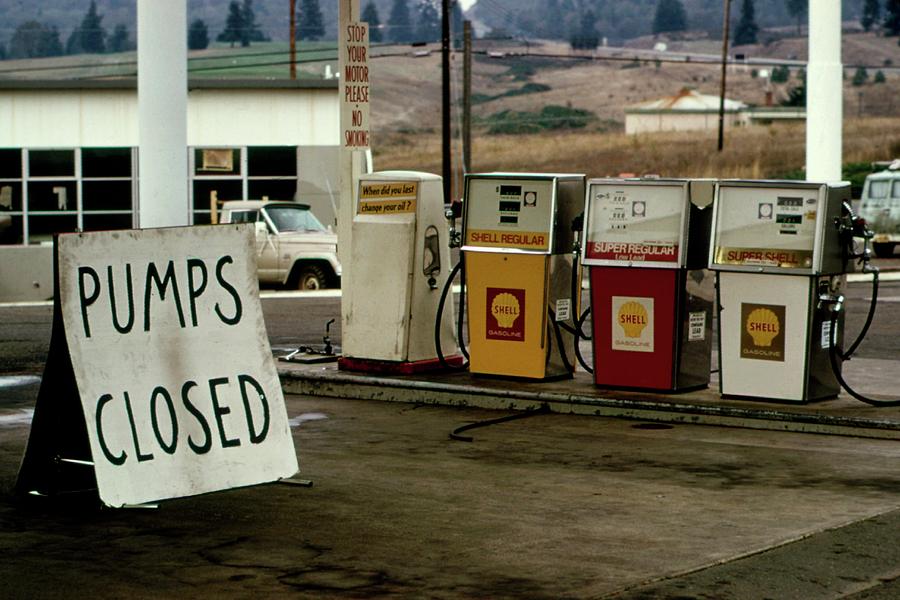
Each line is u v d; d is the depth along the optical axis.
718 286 12.78
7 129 46.59
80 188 47.12
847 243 12.63
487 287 14.03
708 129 135.25
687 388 13.33
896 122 131.75
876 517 9.11
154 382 9.24
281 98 48.00
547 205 13.70
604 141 127.62
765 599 7.34
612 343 13.42
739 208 12.66
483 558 8.19
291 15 64.62
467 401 13.67
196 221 47.75
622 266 13.22
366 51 14.91
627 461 11.00
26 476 9.49
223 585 7.66
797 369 12.55
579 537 8.66
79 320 8.99
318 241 29.58
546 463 10.95
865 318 21.48
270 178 48.22
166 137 15.58
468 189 14.09
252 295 9.85
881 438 11.75
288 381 14.68
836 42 17.92
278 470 9.77
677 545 8.45
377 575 7.84
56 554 8.33
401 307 14.30
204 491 9.30
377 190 14.50
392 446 11.71
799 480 10.27
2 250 29.27
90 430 8.84
